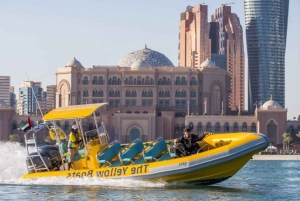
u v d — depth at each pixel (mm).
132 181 50656
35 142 55312
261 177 70438
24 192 48750
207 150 50844
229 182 60156
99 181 51656
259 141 49000
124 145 55031
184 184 50031
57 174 53656
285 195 48500
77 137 53812
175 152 50156
